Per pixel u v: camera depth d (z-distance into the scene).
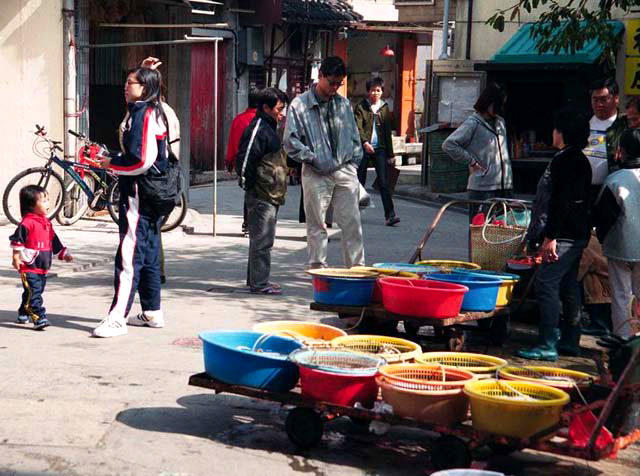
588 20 9.36
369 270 7.07
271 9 22.70
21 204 7.57
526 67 17.78
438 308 6.20
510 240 7.73
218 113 22.53
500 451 5.12
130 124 7.16
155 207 7.43
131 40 15.89
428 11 27.92
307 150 8.59
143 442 5.21
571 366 6.99
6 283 9.34
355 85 33.88
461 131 9.13
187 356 6.88
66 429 5.34
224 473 4.83
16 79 13.74
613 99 7.45
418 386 4.86
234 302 8.82
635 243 6.80
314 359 5.20
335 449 5.23
